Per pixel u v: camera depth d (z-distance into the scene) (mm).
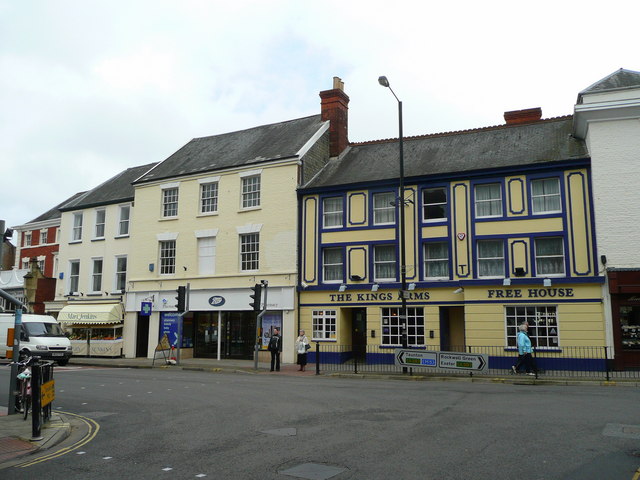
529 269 21516
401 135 20750
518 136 24719
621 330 19781
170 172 30891
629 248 19891
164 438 9047
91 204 34094
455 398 13023
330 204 25906
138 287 30281
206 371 22906
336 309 24781
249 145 30547
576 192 21203
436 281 22906
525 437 8453
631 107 20234
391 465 7008
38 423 8945
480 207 22875
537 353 20797
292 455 7652
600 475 6488
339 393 14258
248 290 26781
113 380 18281
